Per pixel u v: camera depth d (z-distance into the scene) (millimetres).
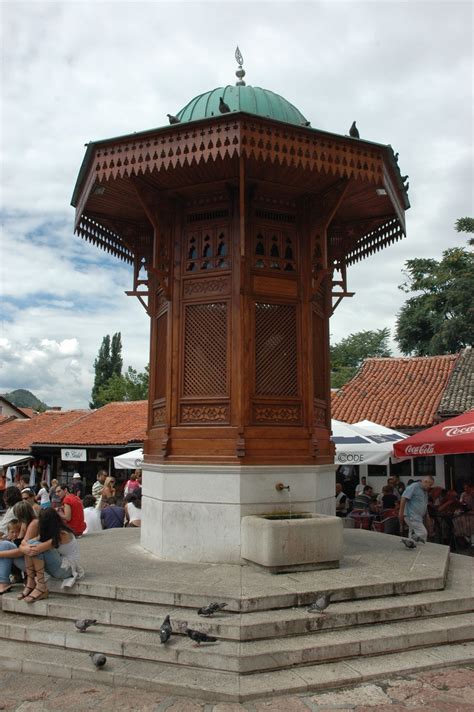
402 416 17859
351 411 18938
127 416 26672
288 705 4566
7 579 6801
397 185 9008
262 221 8586
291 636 5422
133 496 11805
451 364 21094
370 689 4852
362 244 10750
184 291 8617
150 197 8523
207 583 6316
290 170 7898
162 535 7879
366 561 7535
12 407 42031
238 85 9555
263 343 8289
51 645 5645
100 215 9609
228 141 7129
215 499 7688
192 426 8156
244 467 7621
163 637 5098
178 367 8438
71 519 9539
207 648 5121
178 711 4504
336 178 8172
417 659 5348
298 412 8344
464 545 12648
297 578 6535
